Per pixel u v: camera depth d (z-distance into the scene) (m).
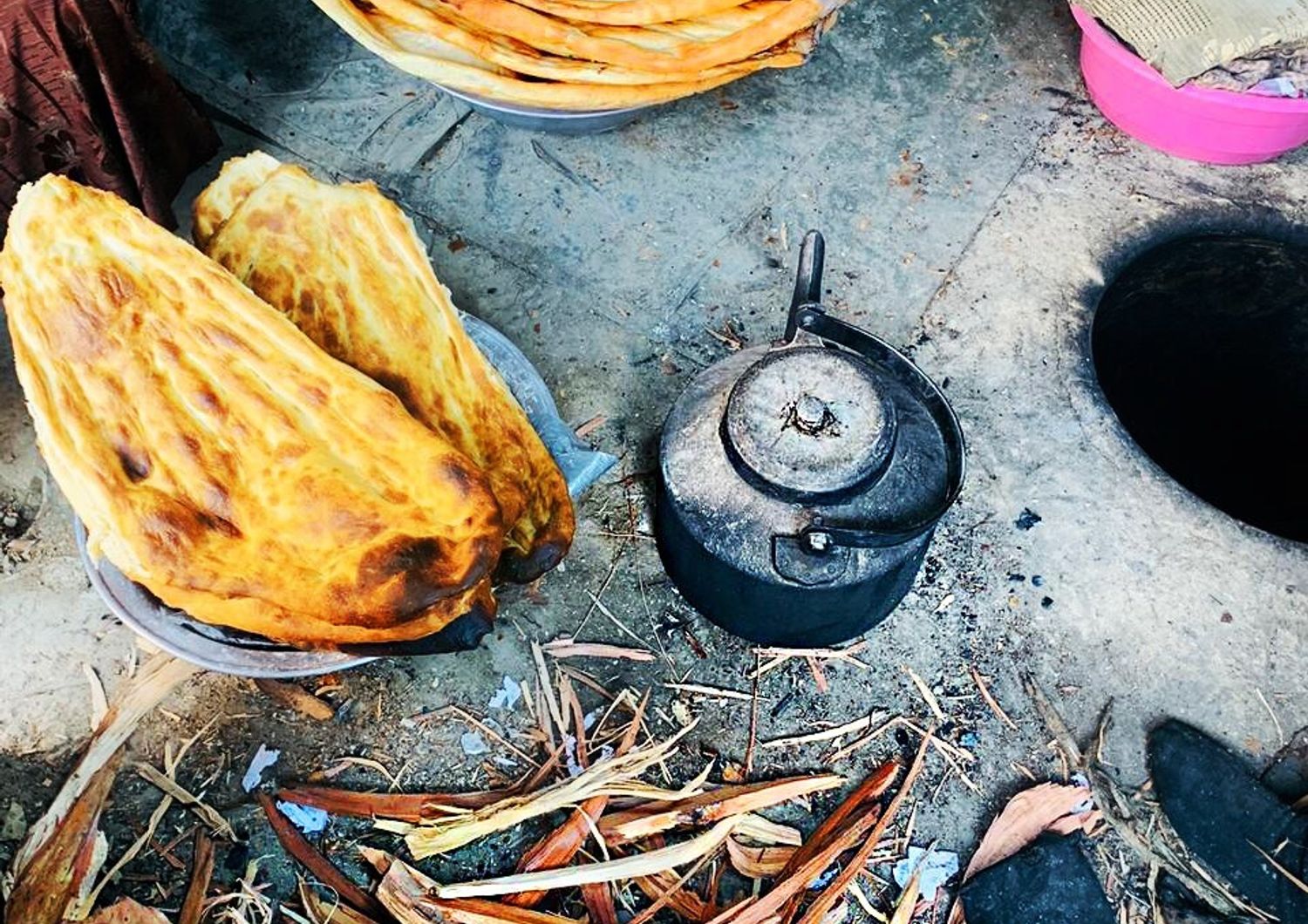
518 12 1.92
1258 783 1.78
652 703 1.84
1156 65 2.24
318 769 1.77
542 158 2.38
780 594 1.61
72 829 1.69
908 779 1.79
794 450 1.46
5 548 1.92
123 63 1.93
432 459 1.40
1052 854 1.71
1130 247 2.34
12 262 1.41
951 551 2.00
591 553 1.97
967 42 2.63
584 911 1.67
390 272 1.59
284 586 1.38
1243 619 1.95
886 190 2.40
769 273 2.28
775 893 1.64
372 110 2.43
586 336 2.19
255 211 1.54
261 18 2.52
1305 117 2.24
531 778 1.76
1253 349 2.56
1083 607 1.95
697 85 2.06
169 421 1.37
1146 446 2.57
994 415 2.13
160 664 1.83
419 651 1.51
